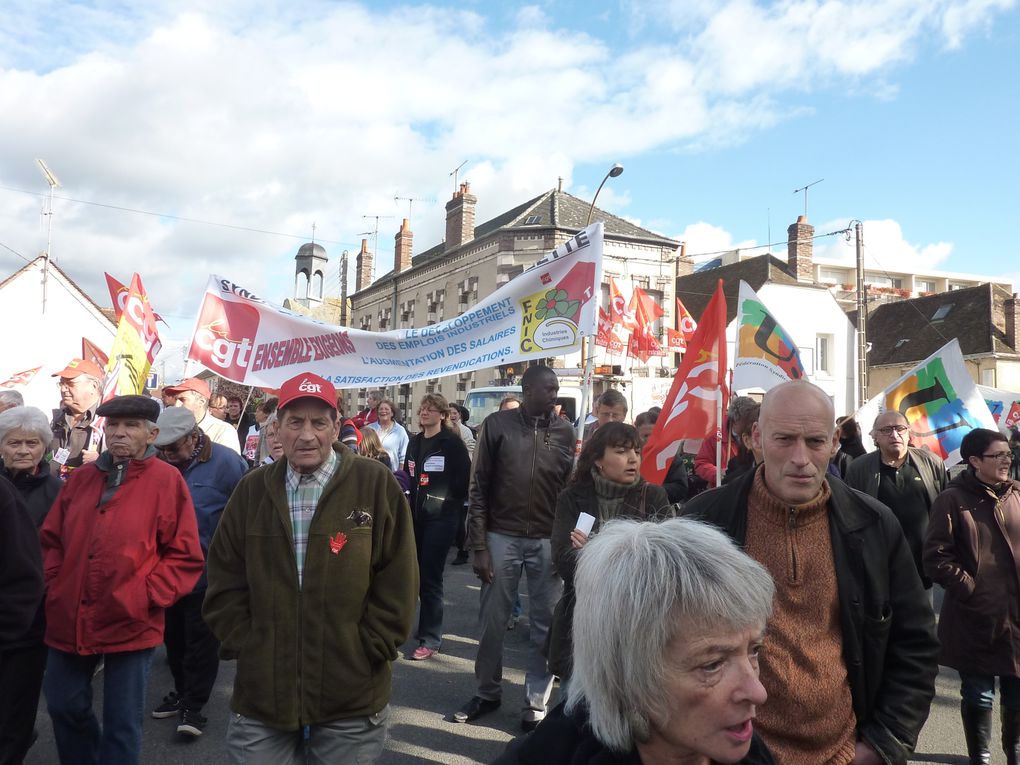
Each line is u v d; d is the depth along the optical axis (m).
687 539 1.43
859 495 2.40
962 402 7.10
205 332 6.00
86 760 3.49
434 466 6.17
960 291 38.28
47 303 27.31
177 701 4.73
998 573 3.95
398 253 36.66
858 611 2.27
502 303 5.91
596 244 5.63
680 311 26.33
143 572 3.43
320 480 2.89
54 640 3.37
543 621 4.70
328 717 2.72
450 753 4.22
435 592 6.06
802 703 2.21
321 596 2.75
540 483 4.84
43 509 3.94
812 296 33.59
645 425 6.78
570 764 1.43
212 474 4.81
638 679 1.35
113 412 3.48
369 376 6.07
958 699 5.26
